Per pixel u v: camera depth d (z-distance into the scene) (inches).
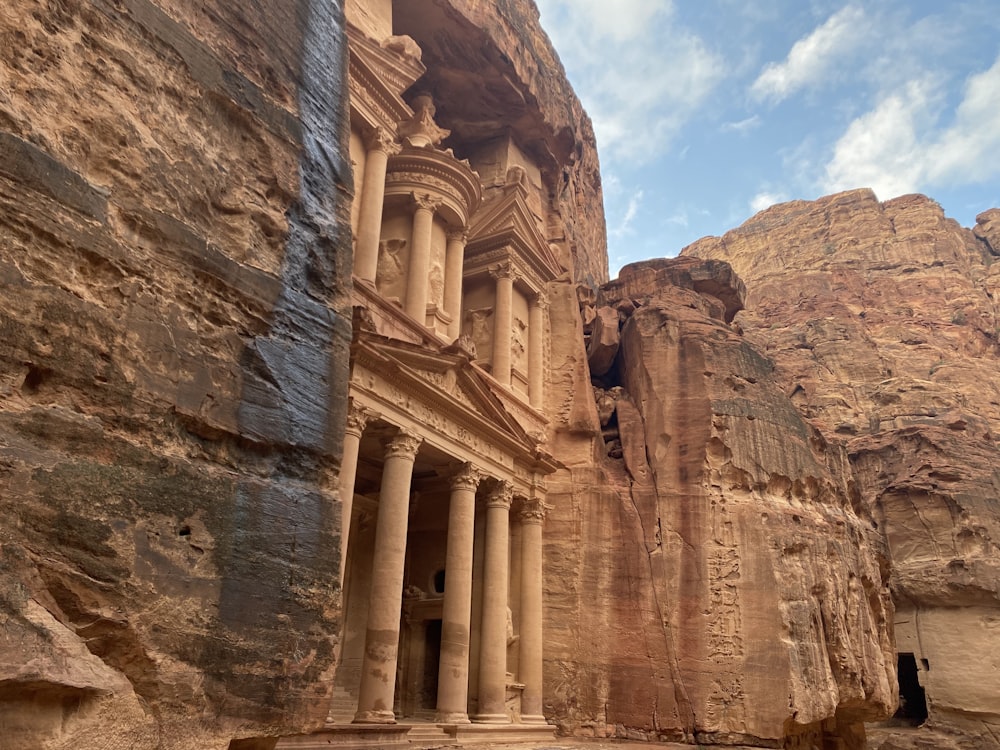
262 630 270.5
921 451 1956.2
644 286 1493.6
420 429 829.2
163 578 244.1
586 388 1232.8
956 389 2566.4
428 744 714.2
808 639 986.1
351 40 957.2
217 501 270.2
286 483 301.4
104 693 218.2
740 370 1193.4
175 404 266.1
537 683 960.3
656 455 1154.0
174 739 233.6
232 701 253.9
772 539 1033.5
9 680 194.9
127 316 258.4
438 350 853.2
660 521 1093.8
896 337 2851.9
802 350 2694.4
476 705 890.1
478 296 1254.9
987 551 1748.3
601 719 977.5
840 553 1105.4
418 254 1053.8
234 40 340.5
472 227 1262.3
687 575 1037.8
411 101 1338.6
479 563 949.8
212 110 318.0
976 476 1861.5
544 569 1067.9
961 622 1738.4
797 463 1144.2
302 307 334.0
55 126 253.3
